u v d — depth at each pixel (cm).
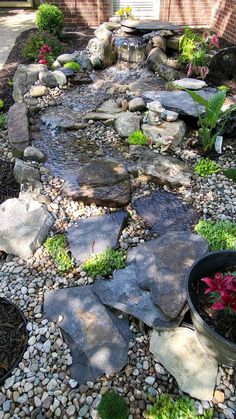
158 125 400
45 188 332
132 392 195
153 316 216
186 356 203
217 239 265
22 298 242
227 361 194
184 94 447
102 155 381
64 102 486
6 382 200
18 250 268
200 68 513
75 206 313
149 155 367
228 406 189
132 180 342
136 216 304
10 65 595
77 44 676
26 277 256
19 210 288
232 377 200
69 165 365
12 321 229
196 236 252
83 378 201
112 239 276
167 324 212
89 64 586
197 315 189
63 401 192
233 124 394
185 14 764
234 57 497
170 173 342
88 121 439
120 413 185
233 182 340
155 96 449
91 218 297
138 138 390
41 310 234
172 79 530
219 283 189
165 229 290
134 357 210
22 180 336
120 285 234
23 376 202
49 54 584
